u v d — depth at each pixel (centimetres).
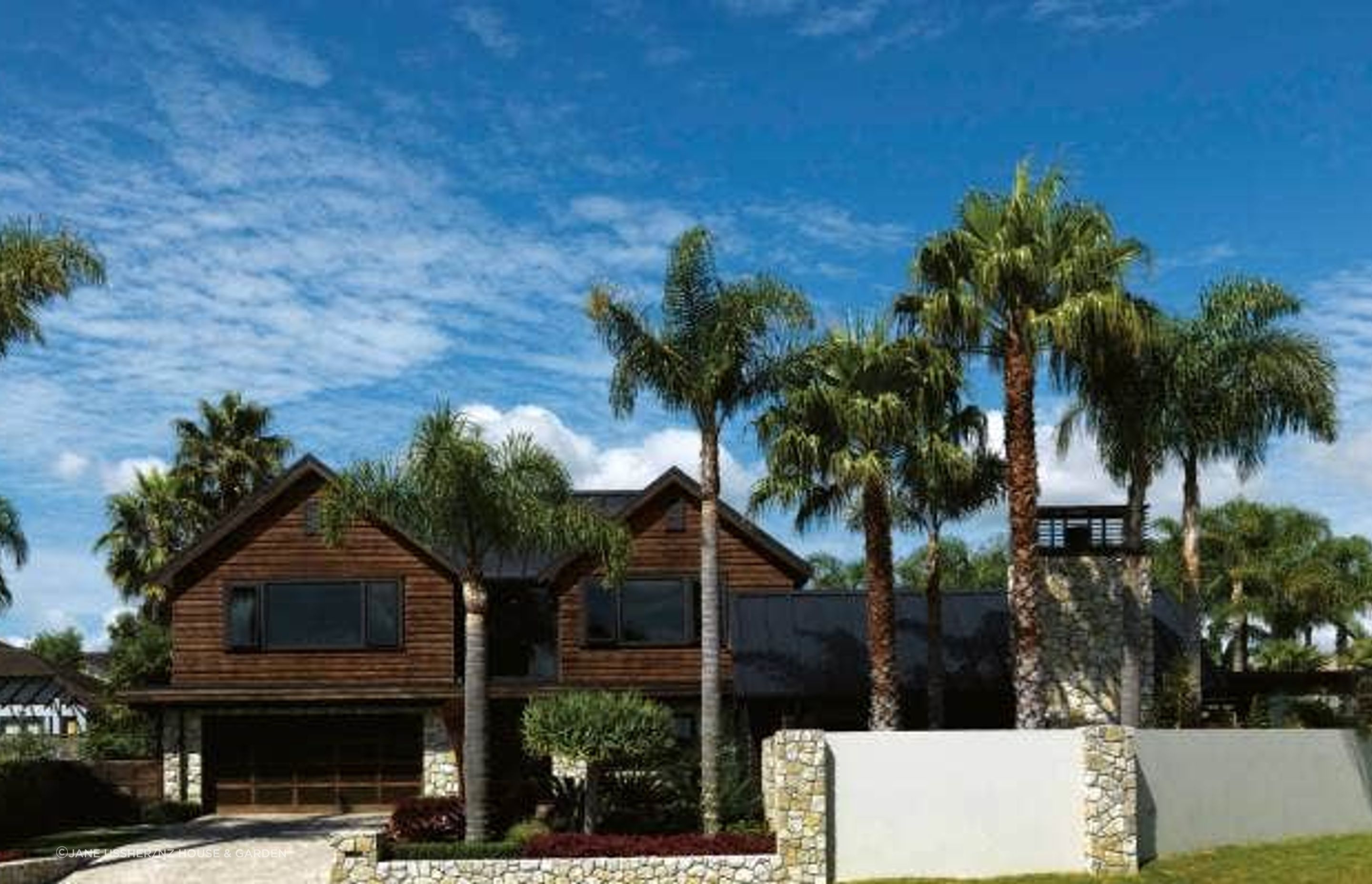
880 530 2780
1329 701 3092
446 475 2475
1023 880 2236
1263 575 5078
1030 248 2638
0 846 2919
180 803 3428
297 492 3544
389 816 3412
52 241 2767
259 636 3481
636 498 3547
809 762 2277
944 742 2298
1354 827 2614
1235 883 2202
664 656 3491
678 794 2634
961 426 2947
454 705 3388
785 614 3347
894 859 2270
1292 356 2864
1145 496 2958
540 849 2311
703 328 2727
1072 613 3030
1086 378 2897
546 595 3631
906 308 2839
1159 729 2725
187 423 4991
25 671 5519
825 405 2756
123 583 4931
